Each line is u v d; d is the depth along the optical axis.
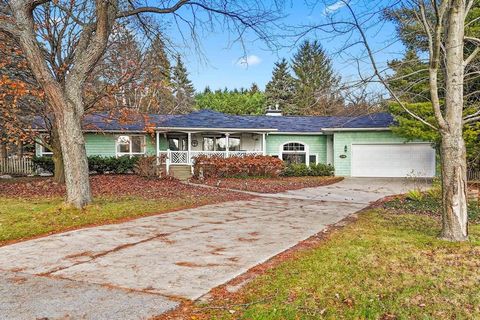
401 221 8.02
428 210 9.73
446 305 3.52
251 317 3.23
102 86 15.09
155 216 8.52
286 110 45.47
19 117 14.31
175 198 11.66
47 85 8.38
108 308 3.45
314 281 4.13
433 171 21.42
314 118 27.12
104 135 21.88
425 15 6.10
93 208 8.59
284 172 21.69
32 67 8.31
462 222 5.96
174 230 6.96
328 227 7.39
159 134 22.58
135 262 4.91
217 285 4.06
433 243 5.77
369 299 3.64
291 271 4.49
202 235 6.56
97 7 8.57
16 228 6.81
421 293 3.81
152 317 3.28
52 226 7.11
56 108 8.55
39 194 12.03
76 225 7.31
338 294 3.77
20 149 20.86
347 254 5.20
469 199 10.99
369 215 8.92
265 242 6.07
